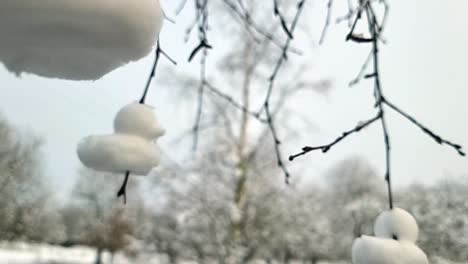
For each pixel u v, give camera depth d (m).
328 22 1.84
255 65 8.25
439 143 1.46
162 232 9.02
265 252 9.28
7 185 17.62
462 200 8.51
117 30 0.71
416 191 9.41
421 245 8.35
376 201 11.92
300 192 9.45
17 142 17.72
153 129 1.14
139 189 8.98
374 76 1.54
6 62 0.76
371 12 1.61
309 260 10.38
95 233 16.00
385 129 1.46
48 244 19.61
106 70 0.81
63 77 0.82
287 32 1.89
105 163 1.06
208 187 9.02
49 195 19.03
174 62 1.45
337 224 12.14
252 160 9.02
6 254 17.33
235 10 2.19
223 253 8.66
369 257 1.18
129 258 9.33
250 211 9.06
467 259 8.16
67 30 0.69
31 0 0.65
